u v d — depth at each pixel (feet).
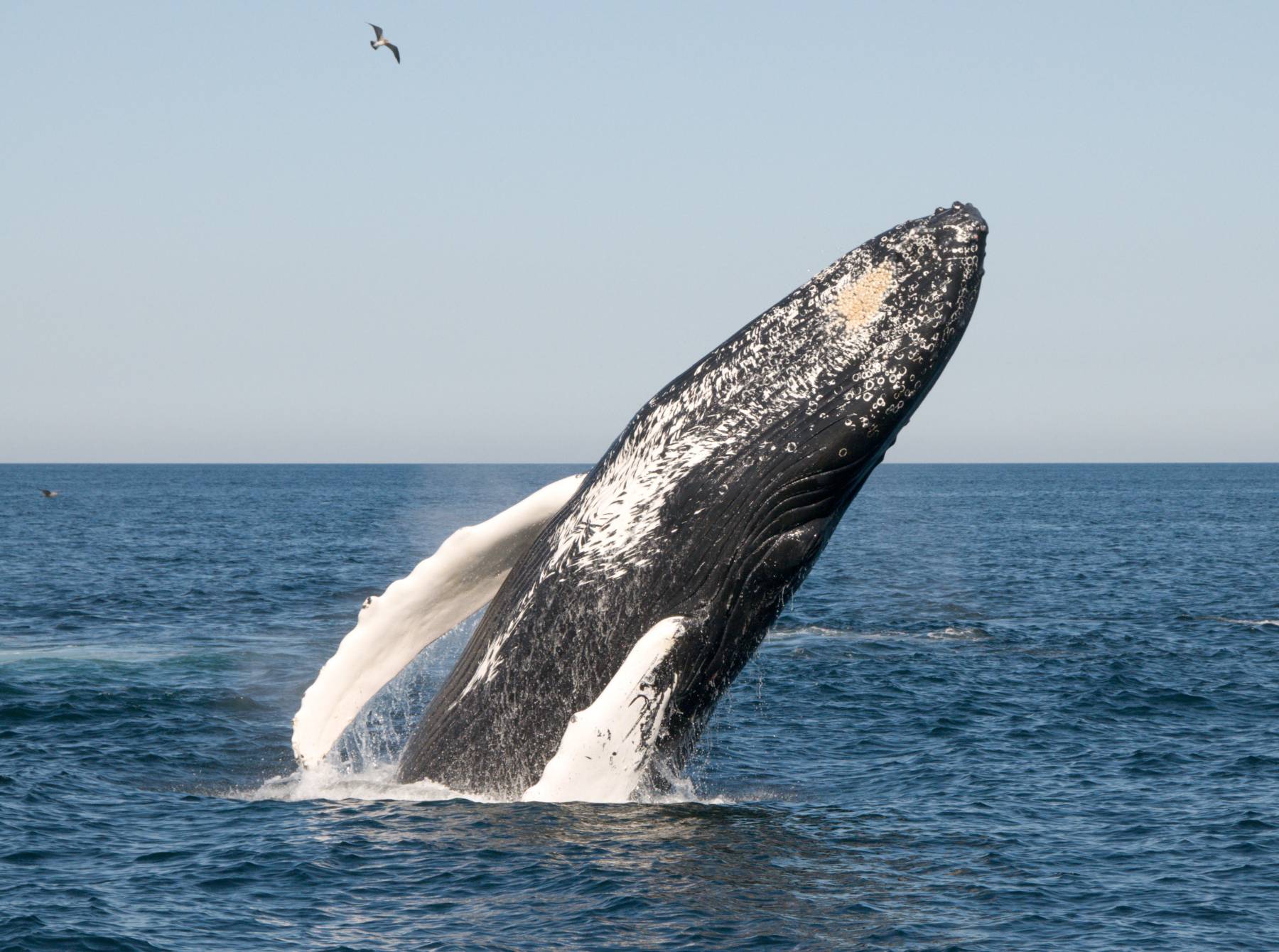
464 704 164.25
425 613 159.63
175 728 266.98
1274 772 238.48
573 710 155.94
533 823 160.66
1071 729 281.54
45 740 252.21
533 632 156.04
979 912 152.15
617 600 151.94
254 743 254.06
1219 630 476.13
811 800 206.49
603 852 156.15
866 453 148.77
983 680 349.20
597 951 133.69
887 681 343.46
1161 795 218.59
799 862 161.79
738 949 134.10
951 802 209.77
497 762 163.12
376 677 162.91
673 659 151.12
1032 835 188.96
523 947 135.85
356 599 574.15
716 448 149.79
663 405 153.48
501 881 150.61
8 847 172.86
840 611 530.27
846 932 139.95
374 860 160.45
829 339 148.05
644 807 166.09
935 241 147.02
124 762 233.35
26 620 482.69
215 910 150.10
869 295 147.64
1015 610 542.98
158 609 525.75
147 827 182.29
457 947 136.15
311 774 208.33
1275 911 157.38
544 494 156.46
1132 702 317.63
